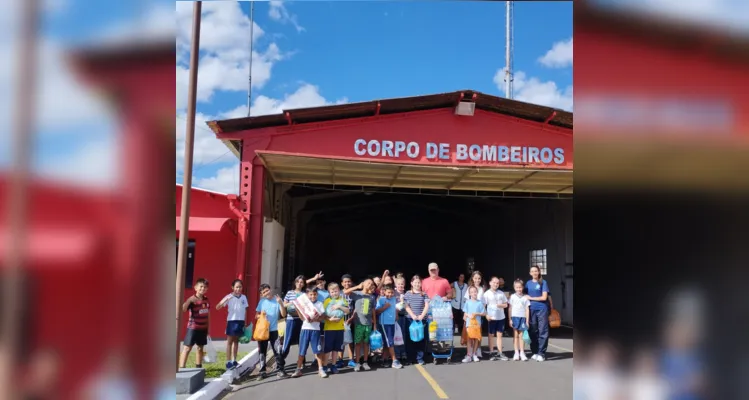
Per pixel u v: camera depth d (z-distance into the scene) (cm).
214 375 747
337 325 802
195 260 1216
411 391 703
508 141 1312
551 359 965
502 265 2369
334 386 731
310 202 2231
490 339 992
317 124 1247
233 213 1223
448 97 1254
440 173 1342
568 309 1611
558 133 1334
